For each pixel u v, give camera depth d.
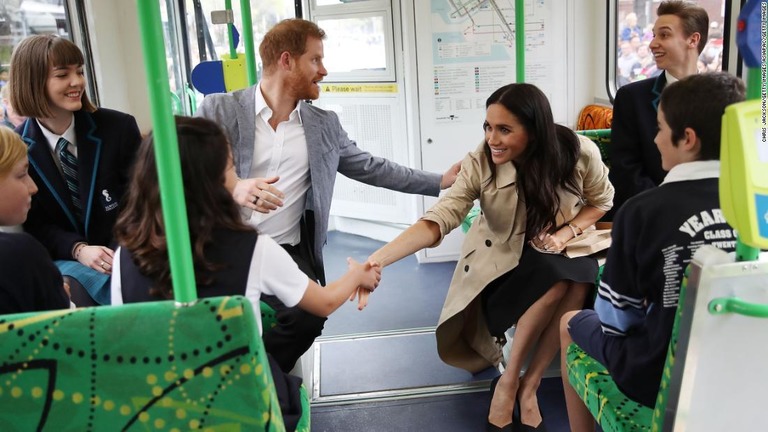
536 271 2.37
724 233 1.38
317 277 2.62
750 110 1.03
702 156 1.42
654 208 1.44
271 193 2.03
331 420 2.64
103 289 2.34
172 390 1.15
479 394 2.76
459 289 2.57
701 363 1.22
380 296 3.95
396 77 4.42
